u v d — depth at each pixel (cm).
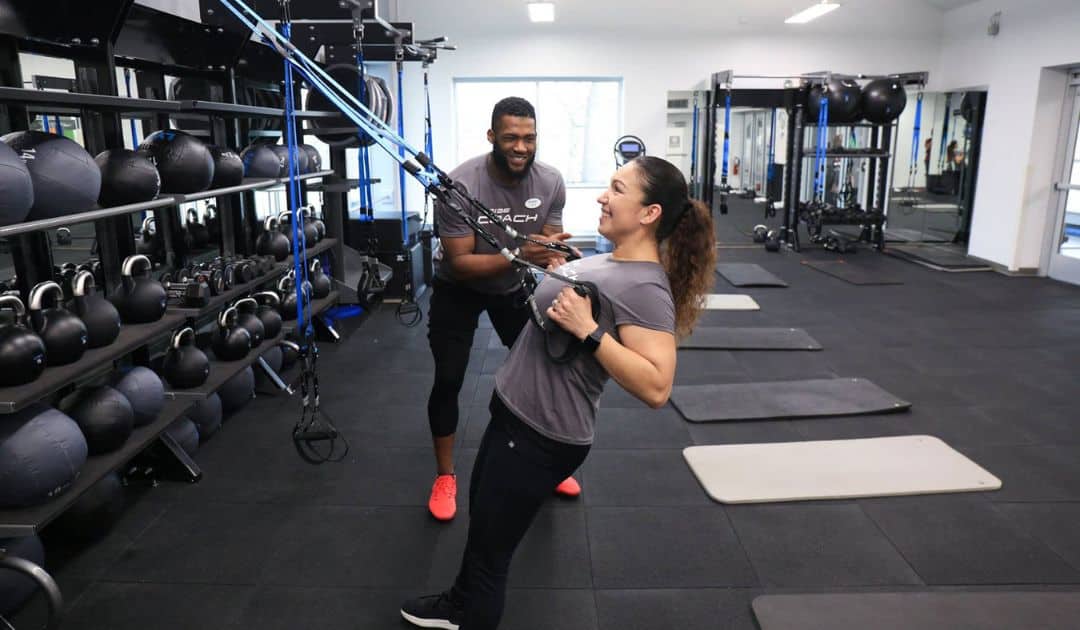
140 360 278
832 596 197
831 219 771
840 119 754
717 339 450
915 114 808
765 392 352
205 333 337
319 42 403
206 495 256
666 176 131
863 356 420
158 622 189
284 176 360
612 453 290
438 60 816
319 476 271
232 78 347
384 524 238
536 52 816
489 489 138
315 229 418
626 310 128
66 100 197
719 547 223
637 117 838
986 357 415
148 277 256
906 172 848
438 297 227
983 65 732
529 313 138
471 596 141
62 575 209
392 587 204
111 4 230
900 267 705
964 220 794
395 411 336
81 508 217
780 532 231
